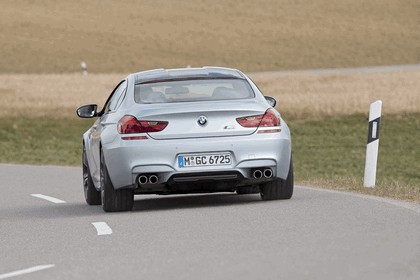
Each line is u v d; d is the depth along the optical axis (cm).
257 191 3959
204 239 2709
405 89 13312
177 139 3466
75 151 10169
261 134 3497
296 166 8856
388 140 10319
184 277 2105
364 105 12012
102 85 15275
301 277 2030
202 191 3594
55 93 14225
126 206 3594
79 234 2991
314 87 14238
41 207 4109
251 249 2475
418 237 2561
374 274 2031
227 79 3700
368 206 3347
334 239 2588
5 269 2378
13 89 14762
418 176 8194
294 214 3197
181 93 3603
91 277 2177
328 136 10731
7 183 5556
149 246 2633
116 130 3522
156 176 3462
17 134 11475
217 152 3466
